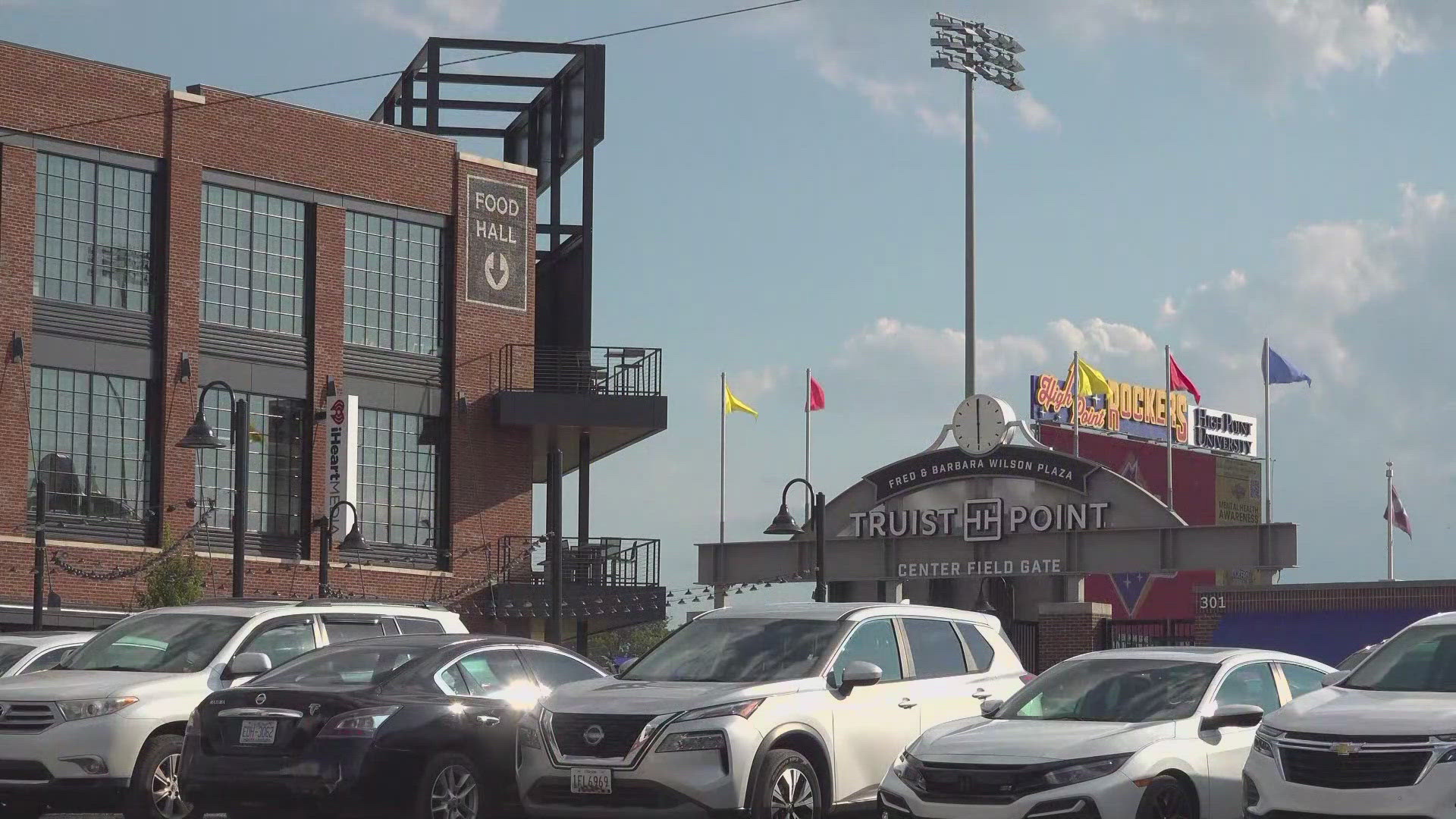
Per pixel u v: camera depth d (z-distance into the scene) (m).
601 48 45.84
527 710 15.57
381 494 41.31
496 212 43.84
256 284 39.75
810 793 14.35
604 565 43.59
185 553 36.94
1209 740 13.86
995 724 14.25
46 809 17.05
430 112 46.47
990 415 37.81
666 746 13.88
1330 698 13.16
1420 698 12.70
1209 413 90.81
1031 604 53.09
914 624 15.98
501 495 43.16
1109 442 82.25
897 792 13.75
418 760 14.68
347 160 41.38
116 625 17.89
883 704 15.16
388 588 40.84
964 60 46.97
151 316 37.97
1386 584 34.75
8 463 35.47
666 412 43.53
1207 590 36.41
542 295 47.22
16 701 16.05
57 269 36.69
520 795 14.45
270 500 39.56
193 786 14.74
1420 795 11.84
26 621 35.09
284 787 14.37
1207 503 86.69
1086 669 14.92
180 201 38.38
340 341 40.72
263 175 39.91
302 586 39.50
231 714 14.80
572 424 43.12
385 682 15.09
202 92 39.16
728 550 41.31
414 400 42.09
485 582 42.38
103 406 37.16
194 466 38.22
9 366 35.62
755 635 15.52
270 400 39.78
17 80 36.19
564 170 47.44
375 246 41.84
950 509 38.28
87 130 37.19
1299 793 12.33
